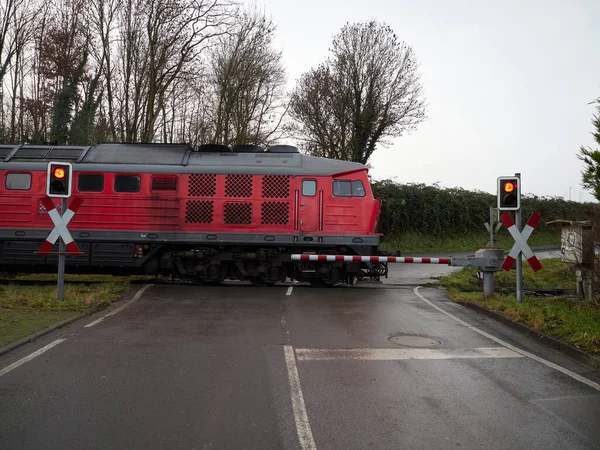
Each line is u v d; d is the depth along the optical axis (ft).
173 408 15.12
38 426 13.62
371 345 23.36
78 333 24.86
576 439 13.26
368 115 94.94
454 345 23.75
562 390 17.28
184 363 19.88
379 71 94.94
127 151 45.93
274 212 44.68
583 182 24.32
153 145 46.73
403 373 19.01
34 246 43.75
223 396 16.21
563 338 24.04
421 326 28.19
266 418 14.47
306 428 13.80
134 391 16.55
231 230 44.52
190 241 44.29
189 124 100.94
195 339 24.03
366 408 15.34
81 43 71.31
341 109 96.73
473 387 17.48
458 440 13.15
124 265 44.19
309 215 44.75
